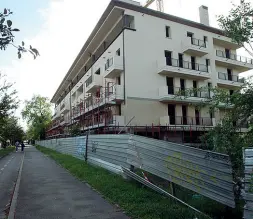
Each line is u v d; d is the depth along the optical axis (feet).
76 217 19.57
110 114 83.15
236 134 21.84
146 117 81.51
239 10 21.40
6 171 52.37
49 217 19.84
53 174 42.70
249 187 15.98
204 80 98.53
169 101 84.79
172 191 22.49
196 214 17.88
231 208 19.24
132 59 82.23
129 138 31.81
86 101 116.67
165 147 23.50
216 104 24.06
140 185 27.17
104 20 89.81
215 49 106.32
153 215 18.21
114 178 31.58
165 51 91.04
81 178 36.55
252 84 21.04
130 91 80.18
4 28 11.51
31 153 114.01
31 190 30.07
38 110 233.14
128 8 83.97
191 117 90.43
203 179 19.54
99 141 46.52
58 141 104.68
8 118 100.89
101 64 98.78
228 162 18.21
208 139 23.91
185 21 96.43
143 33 85.92
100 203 23.26
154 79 85.35
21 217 20.08
